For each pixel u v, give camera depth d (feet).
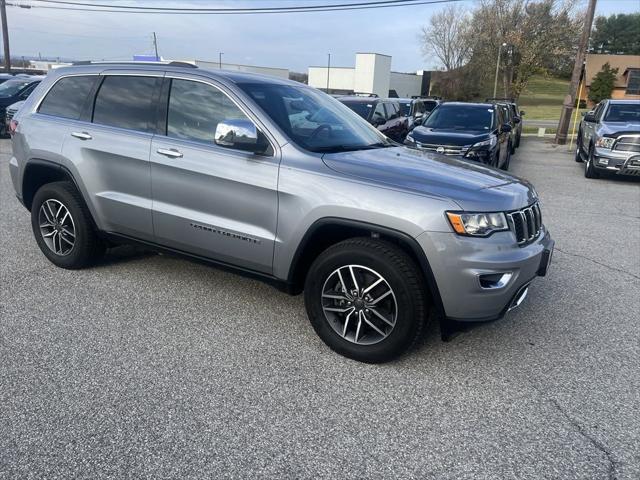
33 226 16.56
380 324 11.46
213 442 8.92
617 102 41.63
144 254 17.99
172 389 10.37
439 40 212.84
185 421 9.43
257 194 12.07
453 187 11.03
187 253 13.84
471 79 202.80
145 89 14.25
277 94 13.57
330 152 12.51
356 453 8.81
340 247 11.34
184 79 13.66
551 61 161.89
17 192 17.04
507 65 165.68
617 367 11.83
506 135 38.63
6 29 113.19
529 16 160.66
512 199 11.31
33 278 15.67
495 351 12.40
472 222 10.42
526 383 11.09
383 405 10.14
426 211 10.43
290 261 12.00
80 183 14.99
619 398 10.62
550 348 12.64
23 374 10.69
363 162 11.95
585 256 20.02
